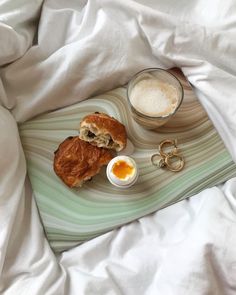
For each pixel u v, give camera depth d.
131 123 0.46
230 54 0.45
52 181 0.43
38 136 0.46
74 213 0.42
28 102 0.46
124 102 0.47
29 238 0.41
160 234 0.41
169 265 0.39
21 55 0.45
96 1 0.45
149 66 0.47
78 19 0.47
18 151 0.43
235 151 0.45
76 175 0.42
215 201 0.41
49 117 0.47
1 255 0.38
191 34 0.45
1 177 0.41
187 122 0.46
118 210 0.42
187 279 0.38
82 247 0.41
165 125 0.46
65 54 0.45
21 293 0.37
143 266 0.40
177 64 0.47
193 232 0.40
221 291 0.40
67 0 0.47
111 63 0.46
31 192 0.44
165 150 0.45
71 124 0.46
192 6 0.47
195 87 0.47
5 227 0.39
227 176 0.44
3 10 0.44
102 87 0.47
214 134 0.46
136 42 0.46
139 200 0.43
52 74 0.46
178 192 0.43
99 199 0.43
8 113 0.45
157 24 0.45
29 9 0.45
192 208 0.43
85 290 0.38
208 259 0.38
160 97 0.44
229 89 0.45
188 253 0.39
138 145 0.45
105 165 0.44
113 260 0.40
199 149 0.45
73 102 0.47
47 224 0.42
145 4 0.47
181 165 0.44
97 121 0.42
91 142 0.43
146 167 0.44
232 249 0.38
